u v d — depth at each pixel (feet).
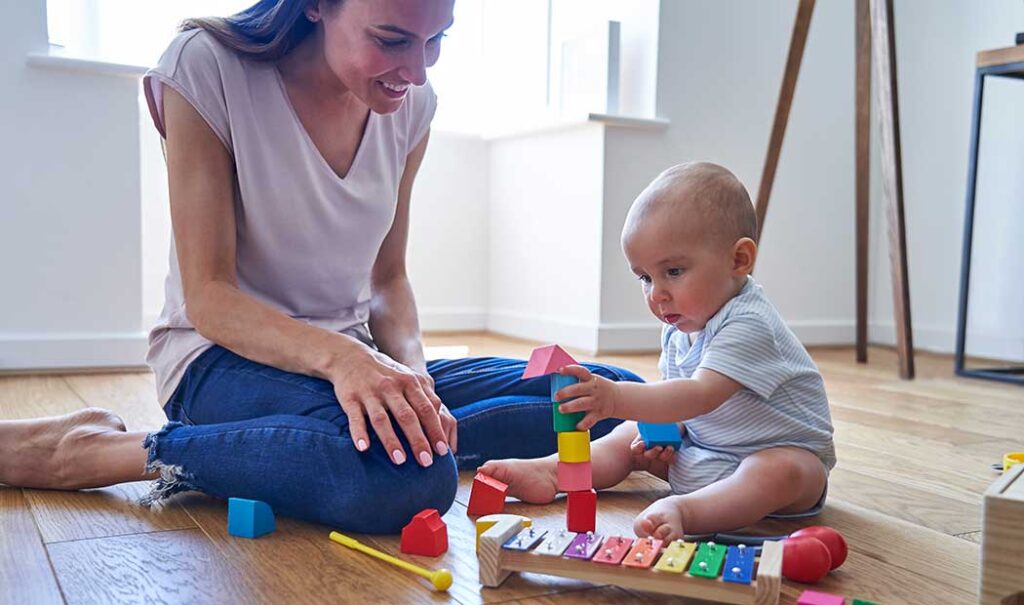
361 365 3.30
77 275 7.52
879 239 10.45
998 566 2.28
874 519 3.65
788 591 2.81
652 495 4.00
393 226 4.61
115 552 3.01
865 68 8.61
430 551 3.03
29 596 2.60
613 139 8.89
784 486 3.36
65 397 6.23
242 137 3.67
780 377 3.48
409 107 4.26
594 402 3.13
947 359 9.23
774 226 9.92
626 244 3.69
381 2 3.14
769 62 9.68
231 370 3.69
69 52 8.19
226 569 2.86
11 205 7.30
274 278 4.01
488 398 4.36
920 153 9.96
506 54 10.72
